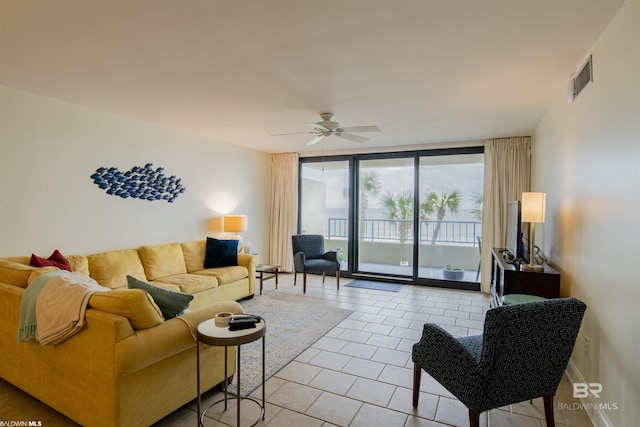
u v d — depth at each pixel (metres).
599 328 2.23
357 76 2.87
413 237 5.97
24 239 3.35
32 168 3.40
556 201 3.42
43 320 2.05
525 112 3.89
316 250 5.91
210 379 2.38
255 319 2.13
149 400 1.98
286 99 3.47
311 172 6.86
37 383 2.22
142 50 2.44
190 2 1.86
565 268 3.05
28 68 2.77
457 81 2.97
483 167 5.47
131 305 1.89
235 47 2.38
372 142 5.63
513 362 1.78
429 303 4.78
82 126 3.79
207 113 4.02
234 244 5.07
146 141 4.48
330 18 2.00
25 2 1.86
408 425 2.16
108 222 4.08
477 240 5.62
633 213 1.79
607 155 2.11
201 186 5.31
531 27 2.08
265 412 2.26
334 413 2.27
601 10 1.91
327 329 3.77
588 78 2.40
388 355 3.14
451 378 1.97
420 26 2.08
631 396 1.79
